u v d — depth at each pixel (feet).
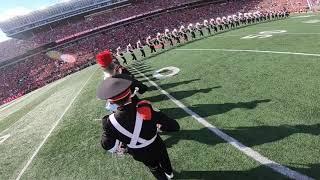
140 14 224.74
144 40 196.44
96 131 31.45
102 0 247.50
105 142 13.87
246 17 126.00
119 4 251.19
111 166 22.85
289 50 46.96
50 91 90.58
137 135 13.85
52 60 190.70
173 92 38.22
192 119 27.30
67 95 62.18
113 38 208.54
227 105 28.50
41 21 248.11
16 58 191.21
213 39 87.25
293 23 97.19
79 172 23.59
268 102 26.66
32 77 176.96
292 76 32.58
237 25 122.72
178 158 21.09
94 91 53.78
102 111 38.32
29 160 29.63
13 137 41.37
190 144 22.61
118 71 26.09
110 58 20.45
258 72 37.37
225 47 64.75
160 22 219.82
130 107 13.62
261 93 29.48
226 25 117.19
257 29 95.61
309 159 17.07
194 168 19.36
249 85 33.04
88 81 72.38
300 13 148.87
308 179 15.48
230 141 21.35
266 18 133.80
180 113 29.76
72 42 206.80
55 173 24.88
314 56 39.34
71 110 44.50
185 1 230.48
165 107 33.06
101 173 22.27
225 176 17.65
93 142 28.58
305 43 50.83
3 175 28.14
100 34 212.43
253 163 18.07
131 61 88.53
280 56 43.83
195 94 34.81
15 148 35.35
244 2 215.10
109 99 12.84
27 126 45.68
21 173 27.12
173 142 23.68
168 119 14.39
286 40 58.39
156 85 44.34
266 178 16.42
